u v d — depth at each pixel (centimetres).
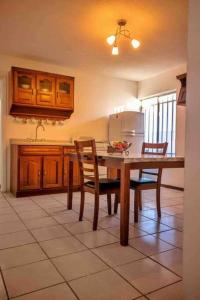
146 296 133
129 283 145
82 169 262
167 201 360
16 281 145
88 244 201
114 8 261
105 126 517
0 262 169
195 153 107
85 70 480
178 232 231
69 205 308
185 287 111
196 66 106
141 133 491
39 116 438
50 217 274
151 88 520
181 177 450
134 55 397
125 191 204
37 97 405
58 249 191
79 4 255
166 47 363
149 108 543
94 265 166
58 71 456
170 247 197
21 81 395
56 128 461
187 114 110
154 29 307
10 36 334
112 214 288
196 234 106
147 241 209
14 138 421
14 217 272
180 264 168
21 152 377
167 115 500
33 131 438
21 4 257
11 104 394
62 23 296
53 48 373
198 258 105
